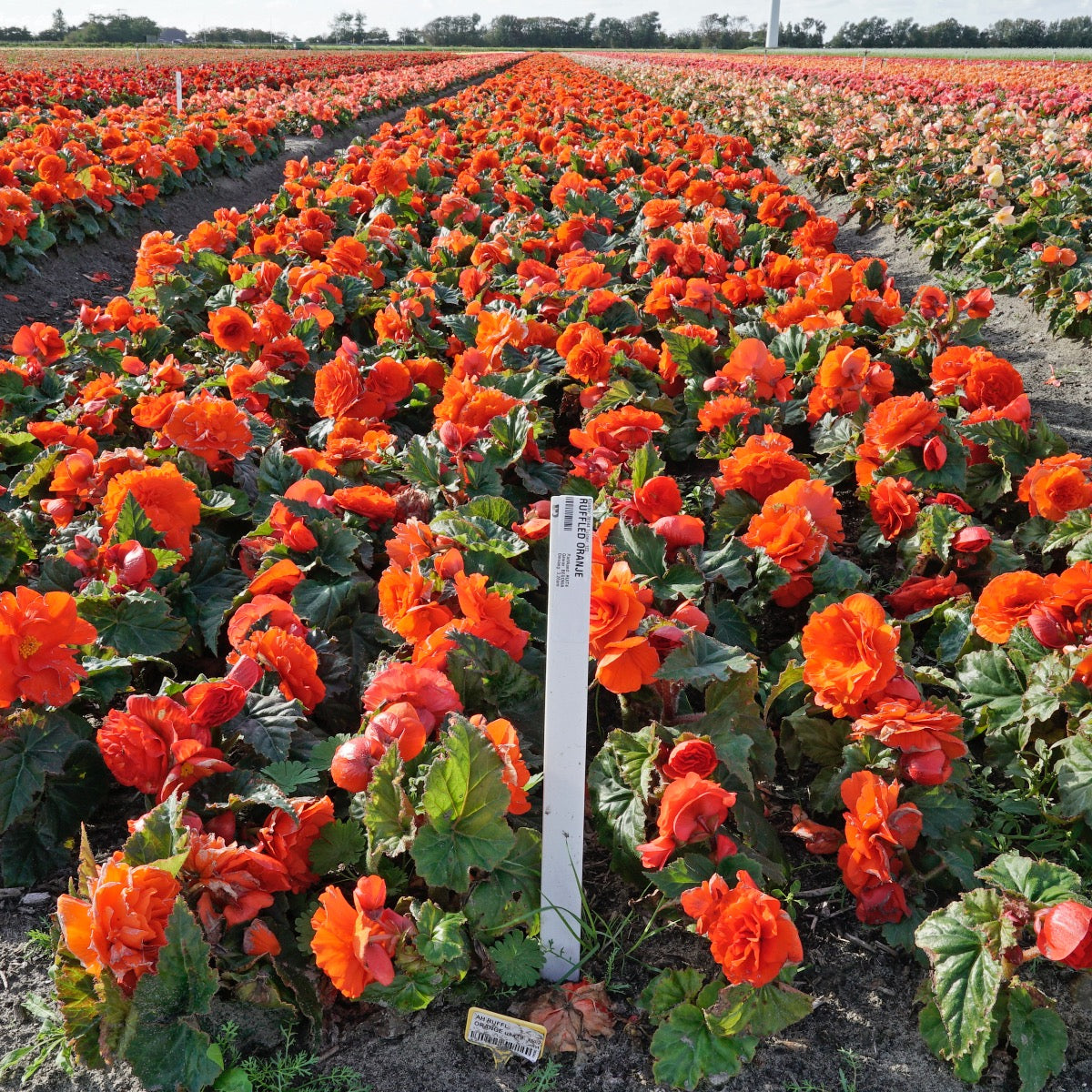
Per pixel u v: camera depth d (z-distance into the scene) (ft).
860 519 15.66
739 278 22.18
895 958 8.27
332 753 8.56
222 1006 7.09
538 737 9.25
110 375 16.74
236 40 334.44
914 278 30.50
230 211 29.45
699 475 16.83
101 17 309.63
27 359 17.60
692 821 7.23
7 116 45.96
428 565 10.56
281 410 17.63
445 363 20.07
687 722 9.05
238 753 8.71
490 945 7.81
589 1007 7.57
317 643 10.24
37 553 12.19
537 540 12.28
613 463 13.30
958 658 10.89
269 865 7.09
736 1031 7.00
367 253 23.36
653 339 21.27
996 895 7.24
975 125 51.37
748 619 12.13
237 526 13.71
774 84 79.25
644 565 10.89
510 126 51.03
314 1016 7.19
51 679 8.18
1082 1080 7.27
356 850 7.97
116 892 6.31
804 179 48.57
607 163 40.78
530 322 18.98
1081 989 7.88
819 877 9.12
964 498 14.29
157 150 38.32
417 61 162.50
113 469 12.59
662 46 381.40
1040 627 9.43
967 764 9.52
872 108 59.77
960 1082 7.26
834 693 8.52
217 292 23.86
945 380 15.94
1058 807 8.77
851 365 15.34
